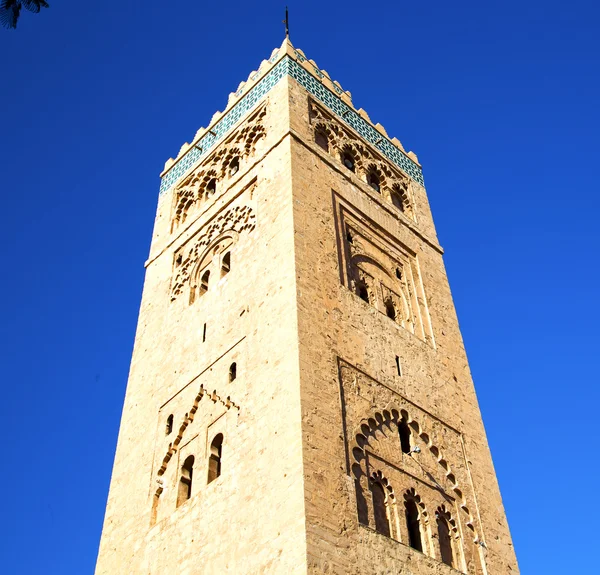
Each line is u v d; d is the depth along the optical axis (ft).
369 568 75.25
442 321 116.88
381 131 144.15
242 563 75.87
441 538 88.84
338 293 99.35
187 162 140.46
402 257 120.67
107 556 94.07
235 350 96.53
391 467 88.69
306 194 107.76
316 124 124.57
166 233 130.72
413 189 139.33
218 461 90.17
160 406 103.24
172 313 114.52
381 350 99.55
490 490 99.40
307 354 87.35
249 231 108.88
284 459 78.84
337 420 84.74
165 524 89.45
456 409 105.09
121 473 102.01
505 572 91.81
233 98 139.44
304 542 70.79
